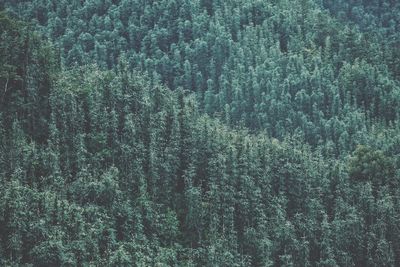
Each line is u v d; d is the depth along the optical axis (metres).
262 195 158.38
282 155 166.75
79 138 148.25
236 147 162.25
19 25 167.62
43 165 142.88
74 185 141.12
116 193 141.12
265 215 156.25
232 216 150.75
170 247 144.12
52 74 160.50
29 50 159.38
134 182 148.50
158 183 151.88
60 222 132.12
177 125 157.12
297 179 163.75
